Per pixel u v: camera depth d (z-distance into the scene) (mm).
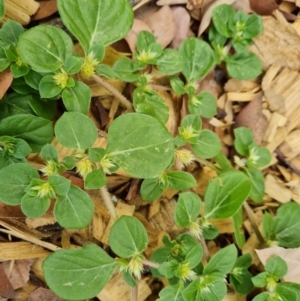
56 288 198
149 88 232
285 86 266
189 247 215
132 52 246
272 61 267
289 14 265
